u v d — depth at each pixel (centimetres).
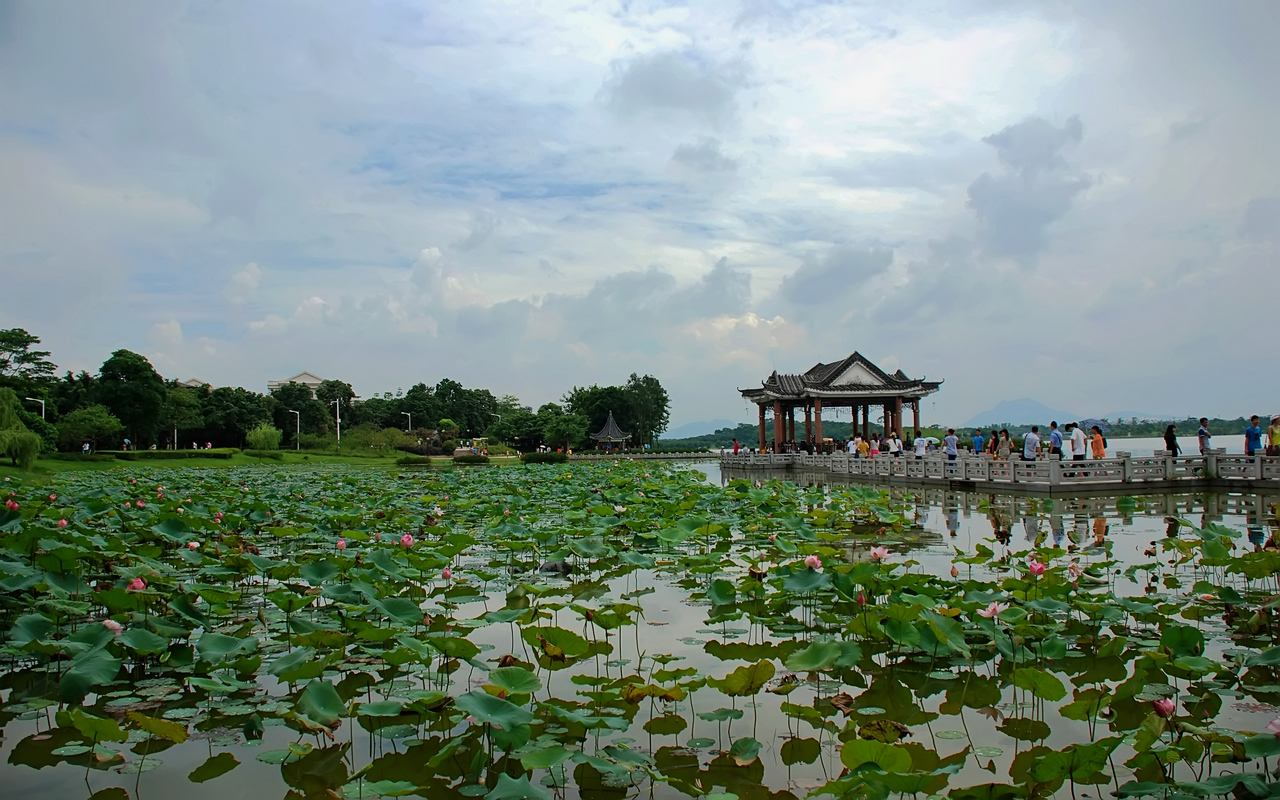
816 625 845
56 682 694
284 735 575
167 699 645
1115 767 502
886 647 769
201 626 841
